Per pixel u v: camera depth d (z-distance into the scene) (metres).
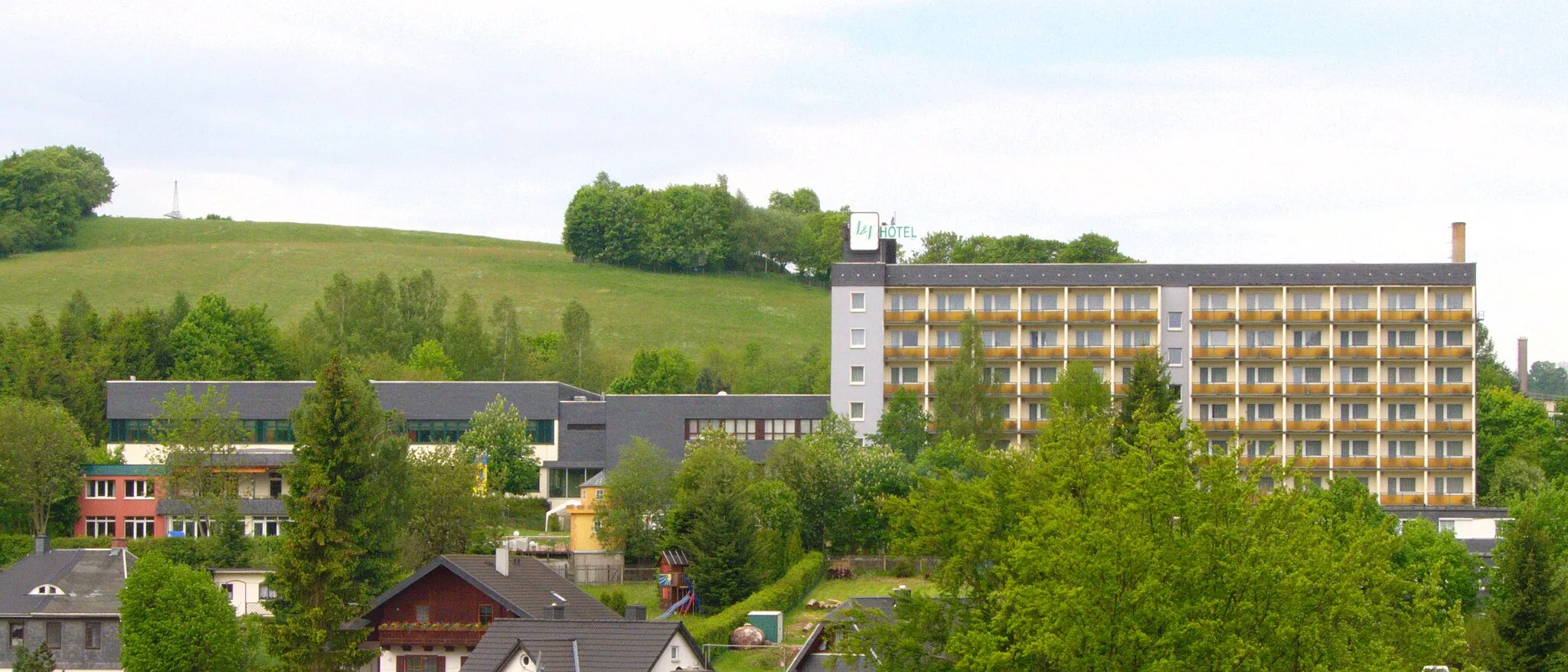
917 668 56.91
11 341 180.00
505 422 151.00
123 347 184.00
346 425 92.25
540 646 69.56
